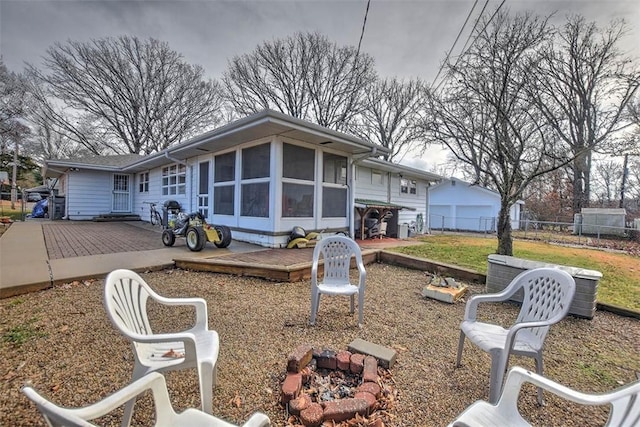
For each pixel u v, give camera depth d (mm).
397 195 12234
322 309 3297
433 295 3744
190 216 6391
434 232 15258
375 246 7840
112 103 19781
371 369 1994
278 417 1631
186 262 4688
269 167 6293
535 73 5656
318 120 19578
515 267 3691
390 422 1625
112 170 12867
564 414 1753
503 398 1297
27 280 3445
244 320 2912
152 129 21234
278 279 4203
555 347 2629
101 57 18609
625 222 13602
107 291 1475
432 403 1800
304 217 6801
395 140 19734
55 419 854
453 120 6273
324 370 2119
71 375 1908
